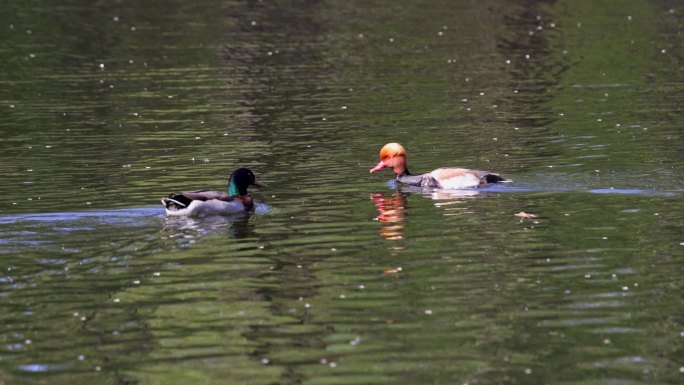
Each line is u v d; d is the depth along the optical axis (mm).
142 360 11617
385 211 17938
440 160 22703
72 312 13133
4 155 23938
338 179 20859
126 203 18797
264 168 22109
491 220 17109
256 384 10906
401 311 12938
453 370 11188
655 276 14055
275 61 39938
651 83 33781
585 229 16391
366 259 15094
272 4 58156
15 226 17016
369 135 25875
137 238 16297
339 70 37594
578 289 13625
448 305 13133
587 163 21703
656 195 18516
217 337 12242
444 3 58656
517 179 20172
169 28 49562
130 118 28828
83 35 47156
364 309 13047
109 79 36094
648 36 45500
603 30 47875
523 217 17234
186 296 13641
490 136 25438
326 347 11867
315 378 11055
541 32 47594
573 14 53844
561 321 12523
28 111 30125
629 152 22797
